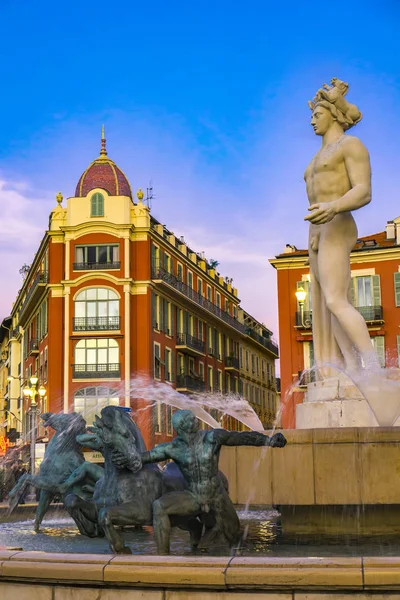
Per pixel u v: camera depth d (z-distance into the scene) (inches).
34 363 2369.6
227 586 183.3
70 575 192.7
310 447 311.7
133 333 1985.7
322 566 181.0
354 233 374.6
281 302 1886.1
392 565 178.9
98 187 2036.2
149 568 188.9
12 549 218.5
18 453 1701.5
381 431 305.6
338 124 379.6
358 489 304.2
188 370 2306.8
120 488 261.3
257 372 3149.6
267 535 321.4
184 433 262.5
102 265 1984.5
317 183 371.6
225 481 308.3
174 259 2239.2
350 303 370.9
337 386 360.5
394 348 1815.9
